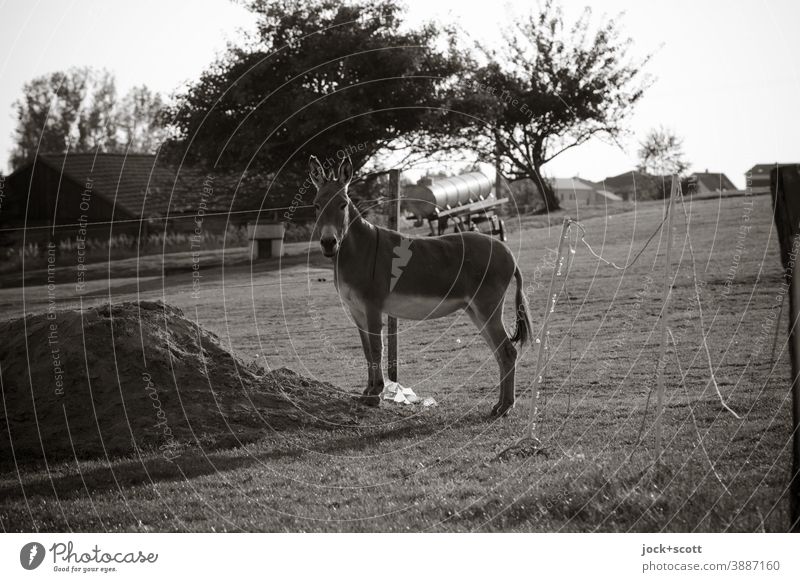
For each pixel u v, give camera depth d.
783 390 10.31
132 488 7.76
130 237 41.38
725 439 8.12
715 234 28.83
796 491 5.92
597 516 6.39
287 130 31.50
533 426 8.88
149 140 81.62
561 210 43.66
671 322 16.64
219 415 9.77
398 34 32.72
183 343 10.90
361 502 7.14
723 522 6.13
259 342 18.47
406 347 17.31
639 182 52.31
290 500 7.27
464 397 12.20
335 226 10.23
